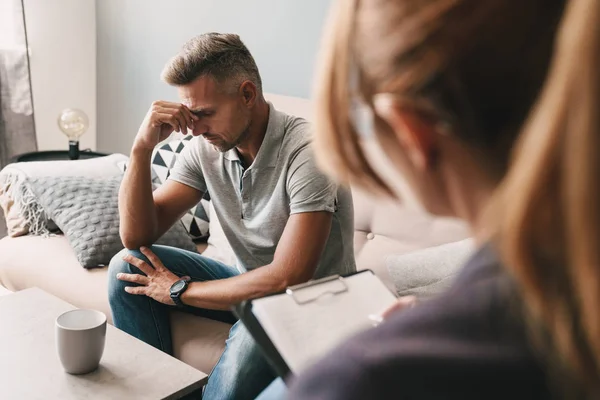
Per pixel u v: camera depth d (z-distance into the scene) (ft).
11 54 9.82
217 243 7.44
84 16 10.88
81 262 6.64
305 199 4.93
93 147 11.53
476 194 1.26
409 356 1.16
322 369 1.25
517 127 1.16
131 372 4.20
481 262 1.25
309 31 8.49
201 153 5.73
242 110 5.14
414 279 5.80
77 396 3.89
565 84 0.96
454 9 1.14
